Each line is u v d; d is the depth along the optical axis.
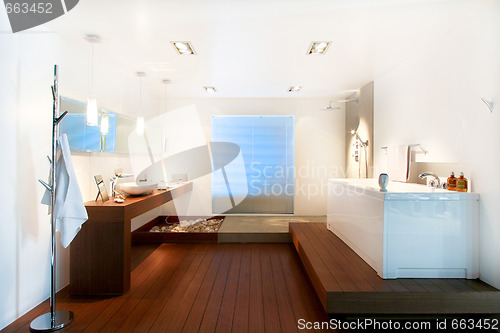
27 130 2.21
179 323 2.05
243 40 2.75
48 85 2.43
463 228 2.21
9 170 2.04
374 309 1.97
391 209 2.20
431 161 2.80
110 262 2.49
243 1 2.09
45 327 1.95
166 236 4.12
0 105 1.96
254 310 2.23
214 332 1.94
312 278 2.45
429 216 2.21
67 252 2.71
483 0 2.06
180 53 3.06
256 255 3.57
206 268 3.12
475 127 2.25
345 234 3.09
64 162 2.11
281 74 3.78
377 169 3.93
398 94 3.41
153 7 2.16
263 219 4.93
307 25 2.45
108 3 2.10
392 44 2.82
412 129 3.12
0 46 1.96
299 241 3.20
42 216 2.37
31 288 2.26
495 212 2.07
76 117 2.79
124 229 2.49
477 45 2.22
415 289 2.01
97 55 3.10
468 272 2.21
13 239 2.08
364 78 3.95
